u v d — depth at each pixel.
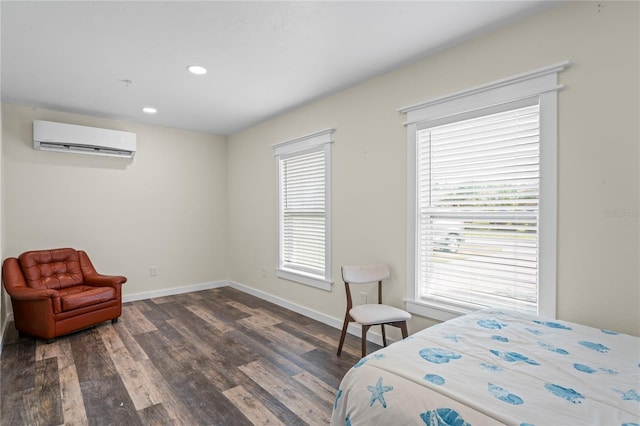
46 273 3.41
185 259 4.84
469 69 2.28
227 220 5.22
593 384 1.08
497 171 2.20
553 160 1.91
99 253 4.14
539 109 1.97
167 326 3.38
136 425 1.83
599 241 1.77
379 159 2.88
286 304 4.00
